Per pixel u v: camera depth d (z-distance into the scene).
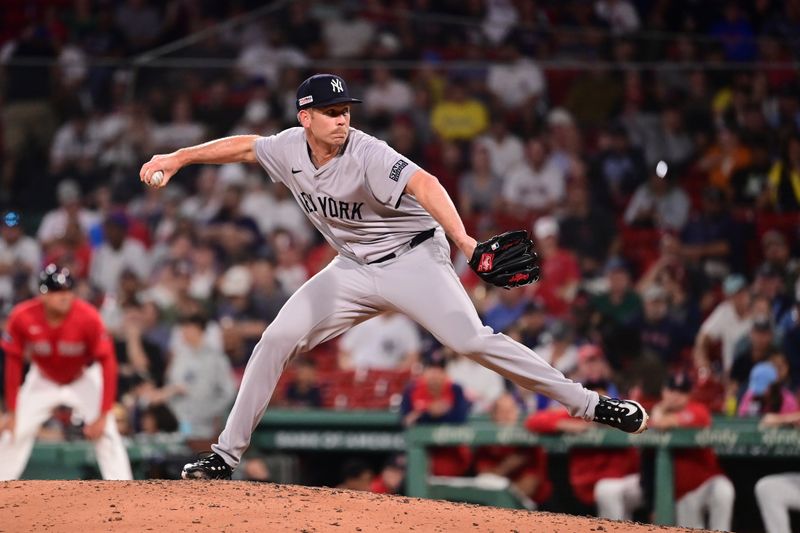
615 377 32.12
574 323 36.59
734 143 40.94
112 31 51.88
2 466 28.00
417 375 35.38
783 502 27.41
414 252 17.12
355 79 44.06
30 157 43.78
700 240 40.03
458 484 29.11
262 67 43.72
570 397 16.83
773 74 40.97
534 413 29.84
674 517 27.84
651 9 47.03
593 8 47.31
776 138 40.44
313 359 38.97
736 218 39.88
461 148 43.75
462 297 16.94
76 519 14.97
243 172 44.66
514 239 15.57
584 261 40.19
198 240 42.78
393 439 33.16
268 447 33.59
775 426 28.05
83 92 43.75
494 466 29.64
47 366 27.80
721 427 28.05
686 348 36.41
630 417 16.70
